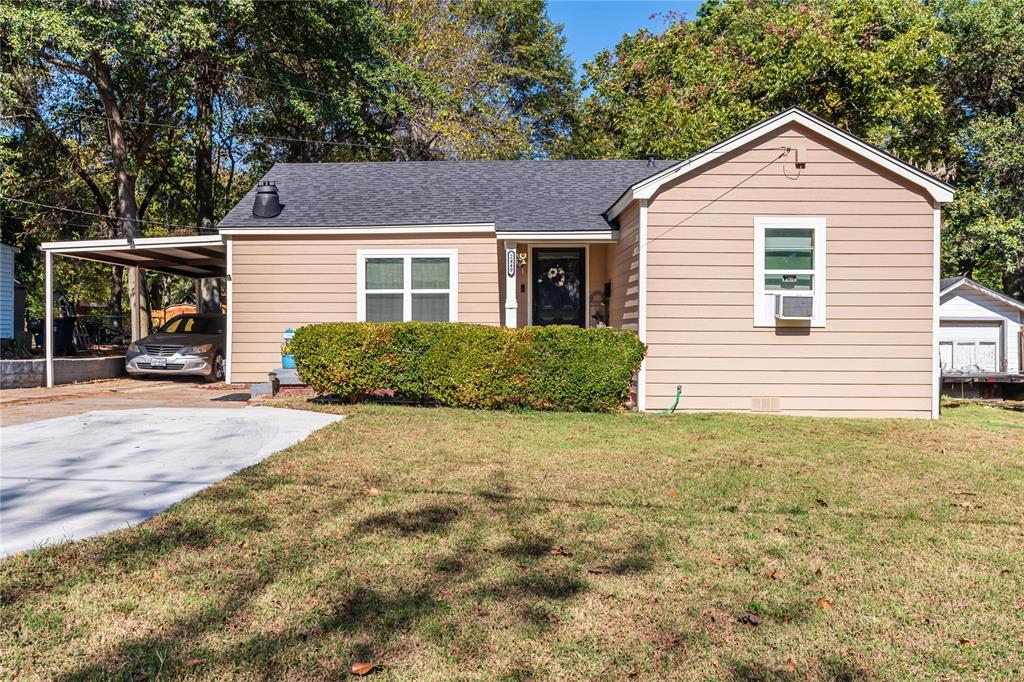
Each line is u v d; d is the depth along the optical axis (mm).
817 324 10180
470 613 3201
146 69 18516
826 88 19766
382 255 12453
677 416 9547
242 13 18234
